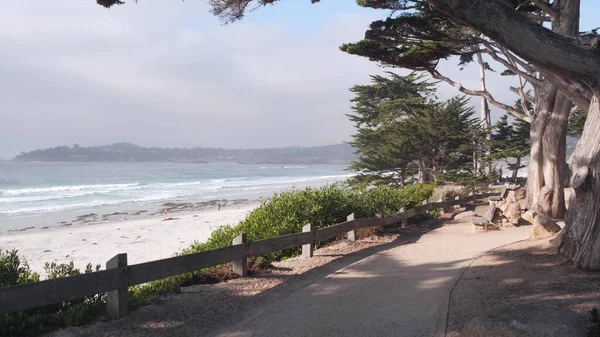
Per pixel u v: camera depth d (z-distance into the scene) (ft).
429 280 25.17
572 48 21.49
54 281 16.49
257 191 190.08
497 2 20.58
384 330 17.76
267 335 17.76
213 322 19.17
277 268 29.09
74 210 124.57
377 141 136.98
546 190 57.00
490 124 128.67
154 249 69.56
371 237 41.39
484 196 75.00
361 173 132.16
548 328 14.93
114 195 169.89
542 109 57.67
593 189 25.14
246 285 24.88
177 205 136.87
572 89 26.08
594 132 25.21
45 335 16.43
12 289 15.43
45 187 208.85
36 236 81.35
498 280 23.89
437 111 119.75
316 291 23.75
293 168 549.54
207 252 23.63
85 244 73.92
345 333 17.66
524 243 34.01
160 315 19.54
